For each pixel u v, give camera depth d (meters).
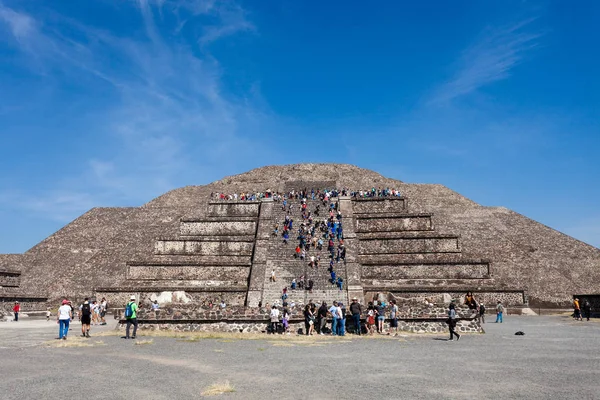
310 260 37.81
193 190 60.81
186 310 21.50
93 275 41.69
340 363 12.42
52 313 35.03
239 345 16.52
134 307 18.62
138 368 11.50
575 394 8.66
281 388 9.22
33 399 8.35
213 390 8.89
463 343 17.20
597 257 42.97
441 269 39.16
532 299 37.84
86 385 9.49
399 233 45.19
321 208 47.00
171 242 43.84
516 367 11.69
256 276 36.25
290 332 21.03
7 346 15.70
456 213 52.34
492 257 42.75
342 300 32.81
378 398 8.38
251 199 52.34
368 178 64.19
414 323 21.20
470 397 8.45
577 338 18.72
